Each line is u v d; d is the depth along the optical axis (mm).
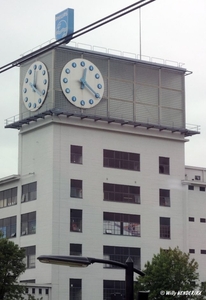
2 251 82188
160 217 104438
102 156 101188
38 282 96188
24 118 102875
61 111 97750
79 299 95562
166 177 106375
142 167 104438
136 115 104938
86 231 97750
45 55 100938
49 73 99562
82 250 96938
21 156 103750
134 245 101312
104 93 102688
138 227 102250
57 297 93875
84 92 100938
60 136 98438
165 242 104000
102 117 100812
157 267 88062
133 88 105438
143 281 87875
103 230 99188
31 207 100250
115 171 101812
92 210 98750
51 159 97500
